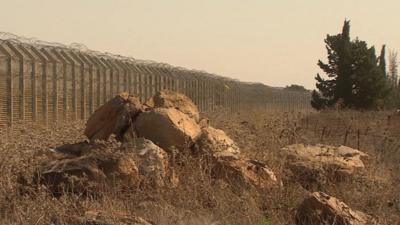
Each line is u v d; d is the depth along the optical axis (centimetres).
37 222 2491
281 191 3259
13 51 8075
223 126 4816
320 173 3659
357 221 2811
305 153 4053
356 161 3972
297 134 5134
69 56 9431
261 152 4003
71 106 9281
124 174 3073
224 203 2934
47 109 8619
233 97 18188
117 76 10881
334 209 2838
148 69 12606
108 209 2697
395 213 3108
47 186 2944
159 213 2736
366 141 6069
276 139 4372
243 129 4850
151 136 3609
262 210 3056
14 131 4184
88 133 3975
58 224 2511
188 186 3116
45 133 4191
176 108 4284
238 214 2823
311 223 2819
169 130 3569
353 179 3644
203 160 3459
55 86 8825
